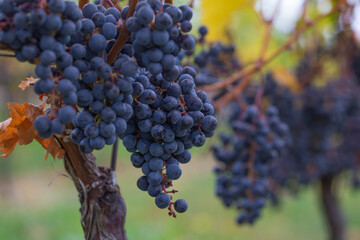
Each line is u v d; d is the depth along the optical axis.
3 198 3.58
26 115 0.51
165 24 0.40
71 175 0.54
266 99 1.15
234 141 0.85
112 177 0.55
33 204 3.41
